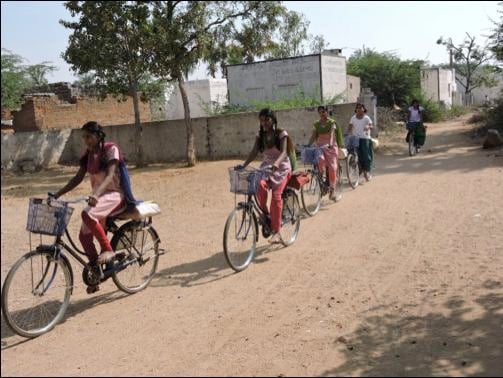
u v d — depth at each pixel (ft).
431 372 13.08
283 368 13.91
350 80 111.65
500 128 67.62
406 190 36.65
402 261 21.77
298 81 90.79
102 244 18.83
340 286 19.57
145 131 72.74
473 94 208.33
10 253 30.94
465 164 45.96
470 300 17.30
